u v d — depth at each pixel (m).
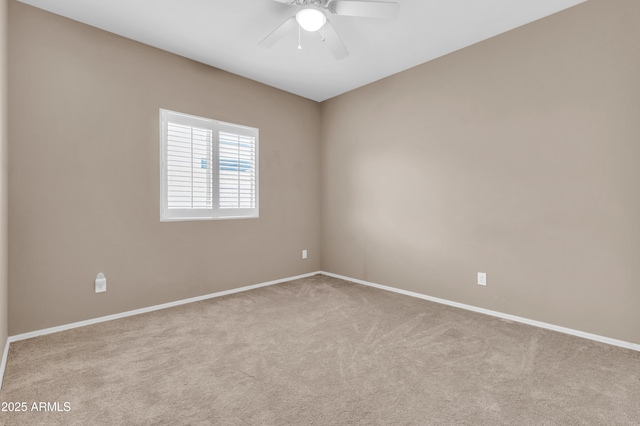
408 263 3.53
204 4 2.36
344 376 1.83
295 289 3.75
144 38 2.84
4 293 2.08
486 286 2.90
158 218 3.02
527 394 1.65
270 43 2.41
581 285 2.38
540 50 2.54
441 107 3.20
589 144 2.32
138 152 2.89
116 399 1.60
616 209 2.22
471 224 2.99
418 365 1.95
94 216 2.65
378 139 3.81
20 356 2.05
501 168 2.78
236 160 3.66
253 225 3.82
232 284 3.62
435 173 3.27
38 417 1.45
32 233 2.37
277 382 1.76
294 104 4.25
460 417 1.46
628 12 2.15
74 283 2.56
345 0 2.01
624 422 1.43
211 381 1.77
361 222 4.04
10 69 2.26
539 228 2.57
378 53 3.11
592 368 1.91
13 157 2.28
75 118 2.55
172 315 2.85
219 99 3.46
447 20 2.55
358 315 2.86
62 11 2.44
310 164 4.45
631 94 2.15
